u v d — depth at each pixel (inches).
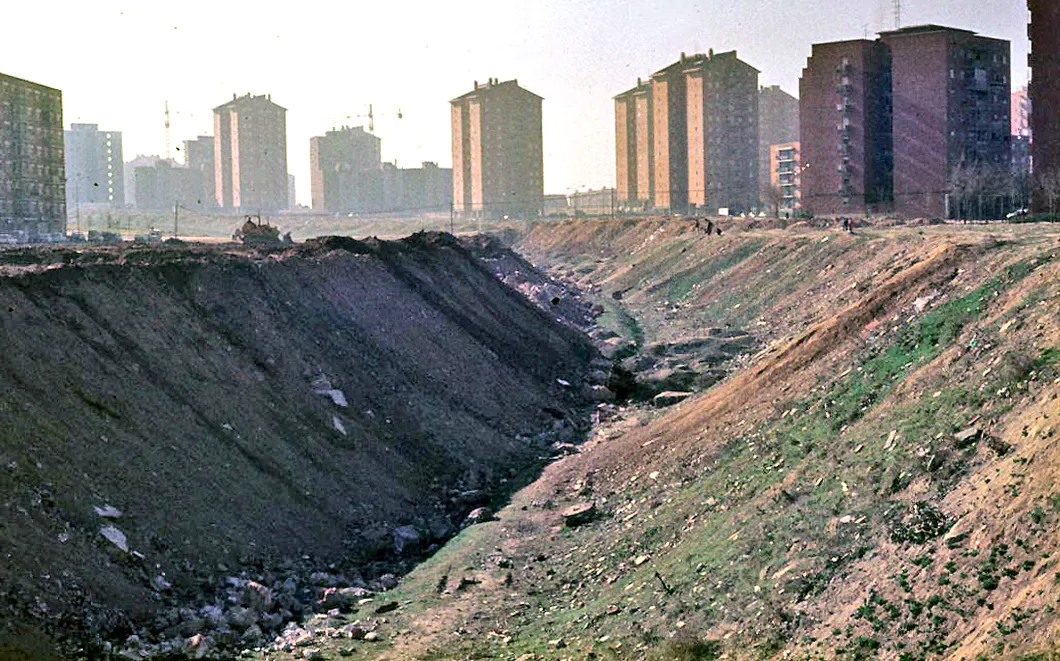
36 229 4793.3
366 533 1521.9
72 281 1659.7
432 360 2260.1
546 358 2655.0
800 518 1107.3
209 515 1359.5
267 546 1381.6
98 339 1566.2
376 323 2273.6
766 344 2861.7
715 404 1797.5
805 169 6151.6
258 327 1934.1
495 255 4431.6
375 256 2677.2
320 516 1517.0
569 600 1234.6
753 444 1465.3
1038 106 4722.0
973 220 4753.9
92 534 1200.8
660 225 5536.4
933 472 1042.1
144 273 1840.6
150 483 1341.0
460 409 2100.1
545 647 1077.8
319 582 1338.6
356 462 1712.6
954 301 1523.1
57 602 1085.1
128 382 1515.7
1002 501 903.7
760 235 4227.4
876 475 1106.7
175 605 1187.3
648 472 1619.1
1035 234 2466.8
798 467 1266.0
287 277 2190.0
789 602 973.8
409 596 1298.0
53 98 4921.3
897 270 2699.3
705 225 5014.8
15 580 1071.0
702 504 1343.5
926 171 5743.1
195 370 1669.5
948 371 1288.1
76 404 1390.3
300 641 1131.9
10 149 4591.5
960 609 824.9
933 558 902.4
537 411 2276.1
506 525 1544.0
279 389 1792.6
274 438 1631.4
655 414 2196.1
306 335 2032.5
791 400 1555.1
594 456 1838.1
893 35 5738.2
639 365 2738.7
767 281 3511.3
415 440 1893.5
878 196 6043.3
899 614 860.6
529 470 1870.1
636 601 1138.7
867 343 1594.5
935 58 5634.8
